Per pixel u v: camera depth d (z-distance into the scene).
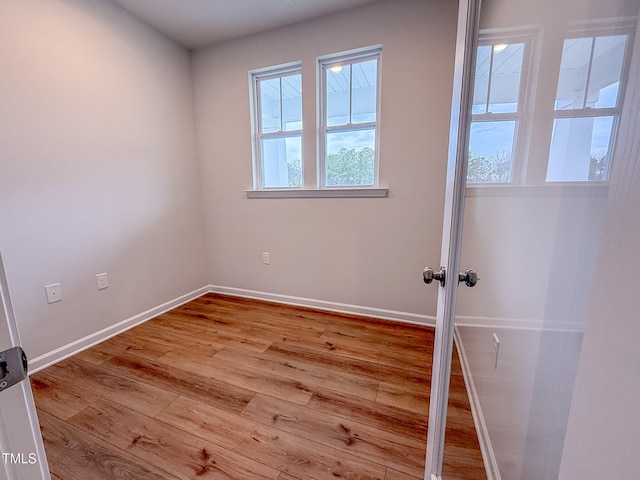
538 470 0.68
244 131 2.73
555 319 0.61
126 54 2.25
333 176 2.56
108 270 2.21
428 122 2.13
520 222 0.85
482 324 1.23
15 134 1.68
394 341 2.13
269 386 1.65
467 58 0.84
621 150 0.25
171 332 2.30
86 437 1.31
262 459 1.20
